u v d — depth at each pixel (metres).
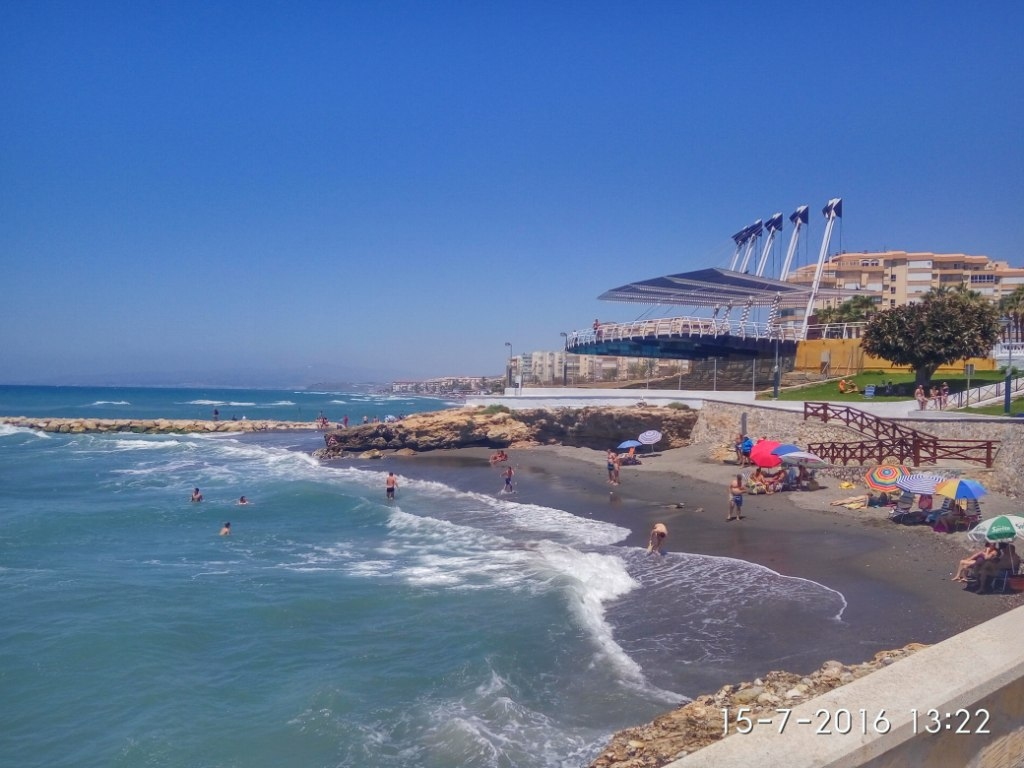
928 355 45.41
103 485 45.91
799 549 24.33
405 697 14.43
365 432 62.59
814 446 37.06
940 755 4.08
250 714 14.05
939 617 17.52
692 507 32.25
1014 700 4.55
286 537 29.66
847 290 68.56
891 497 29.20
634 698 13.86
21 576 23.67
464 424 60.16
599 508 33.59
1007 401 35.16
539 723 13.07
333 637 17.88
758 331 61.12
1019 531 18.88
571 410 56.22
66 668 16.19
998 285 107.12
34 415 124.06
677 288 65.81
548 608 19.08
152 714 14.05
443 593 20.84
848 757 3.54
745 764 3.52
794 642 16.31
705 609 18.77
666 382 65.56
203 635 18.20
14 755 12.78
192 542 28.95
